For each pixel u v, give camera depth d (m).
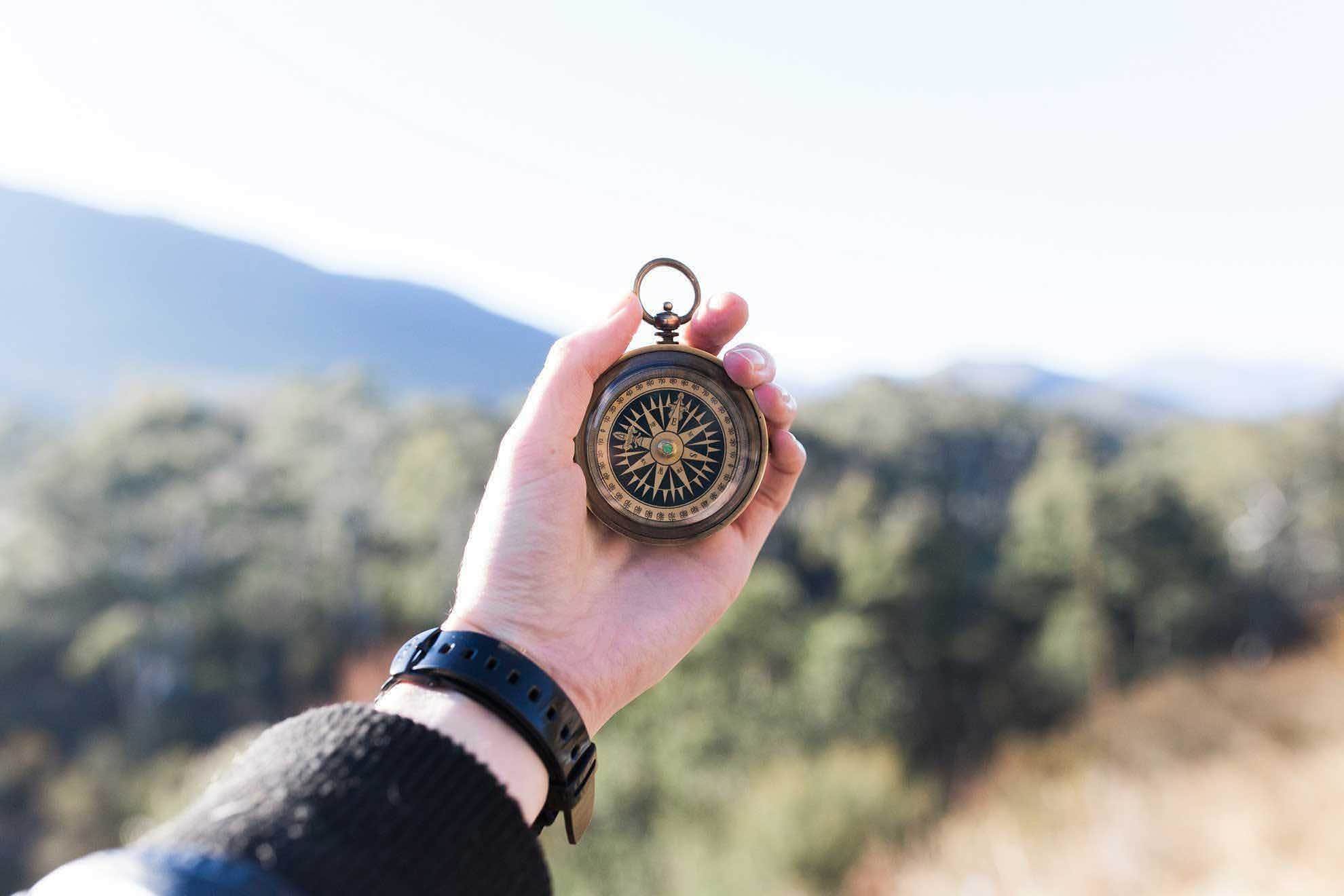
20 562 55.09
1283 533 57.47
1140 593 51.56
